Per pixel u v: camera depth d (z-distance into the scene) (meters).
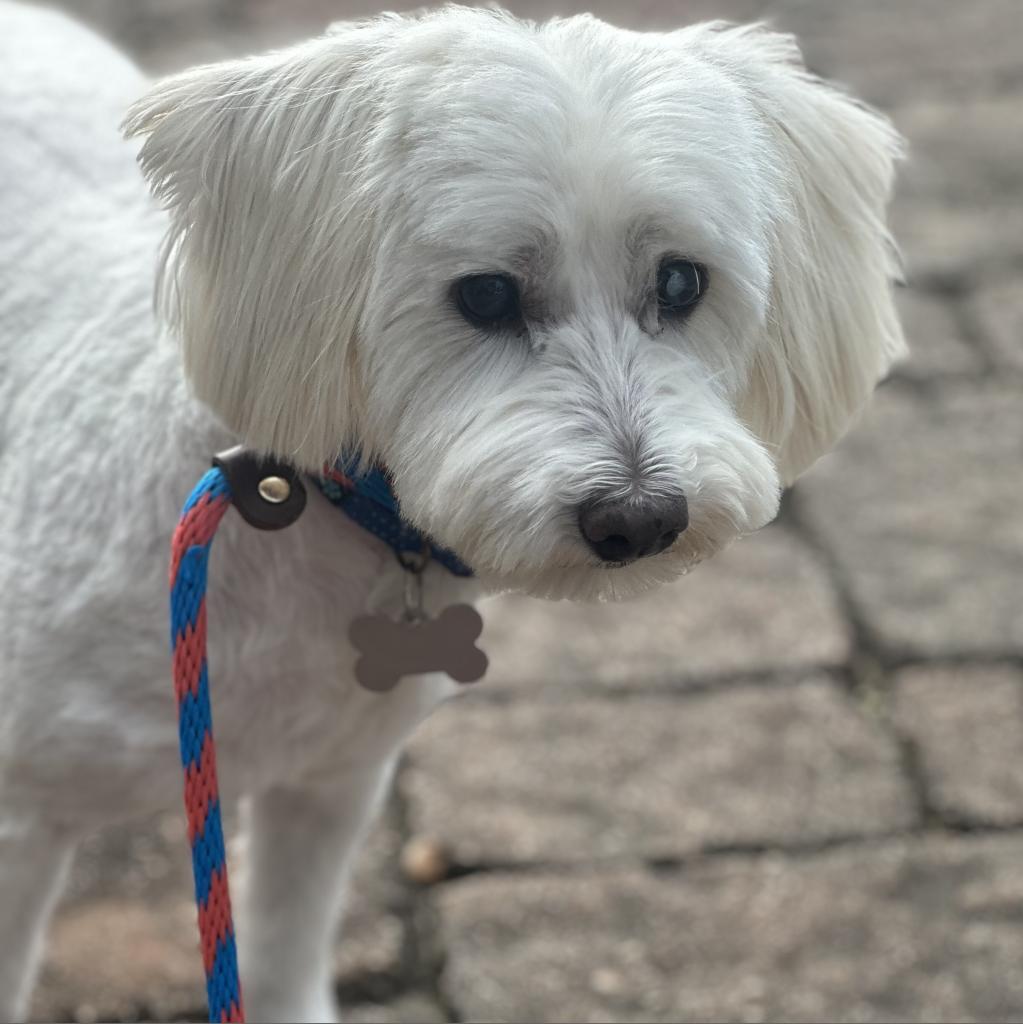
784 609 1.03
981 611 1.03
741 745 0.93
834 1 1.97
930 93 1.73
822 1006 0.80
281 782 0.69
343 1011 0.80
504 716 0.94
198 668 0.55
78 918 0.83
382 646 0.62
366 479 0.61
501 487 0.55
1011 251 1.44
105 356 0.65
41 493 0.65
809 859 0.87
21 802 0.65
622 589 0.57
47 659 0.63
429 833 0.88
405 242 0.56
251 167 0.58
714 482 0.56
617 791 0.90
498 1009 0.80
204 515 0.56
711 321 0.59
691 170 0.56
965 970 0.82
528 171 0.55
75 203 0.71
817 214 0.63
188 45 1.76
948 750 0.93
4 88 0.74
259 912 0.74
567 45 0.57
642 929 0.83
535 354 0.57
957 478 1.17
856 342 0.65
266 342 0.58
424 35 0.57
